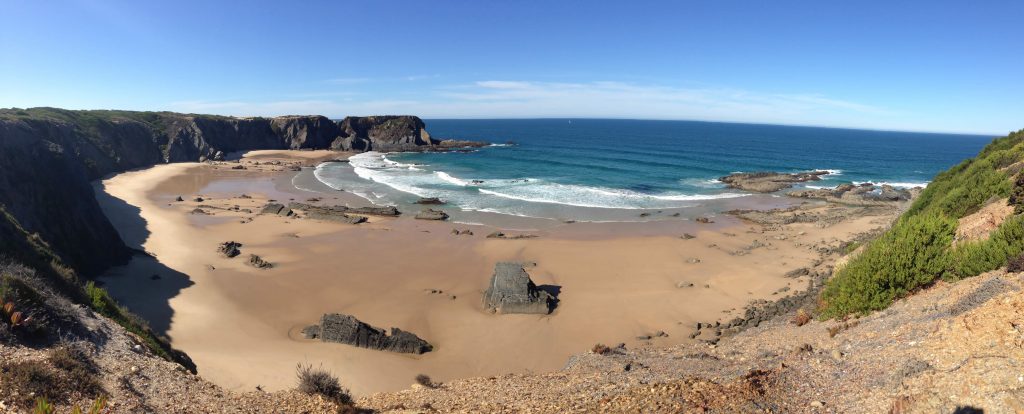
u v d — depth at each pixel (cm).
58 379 969
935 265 1420
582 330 2572
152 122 9788
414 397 1346
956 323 946
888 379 871
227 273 3238
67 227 3144
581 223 4847
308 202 5678
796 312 2064
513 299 2778
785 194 6450
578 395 1153
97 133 7762
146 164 8500
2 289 1187
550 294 3033
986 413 656
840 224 4750
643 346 2383
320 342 2366
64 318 1264
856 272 1555
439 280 3250
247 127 11250
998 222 1697
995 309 908
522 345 2425
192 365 1889
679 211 5428
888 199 5956
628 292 3061
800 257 3703
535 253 3841
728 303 2880
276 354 2205
